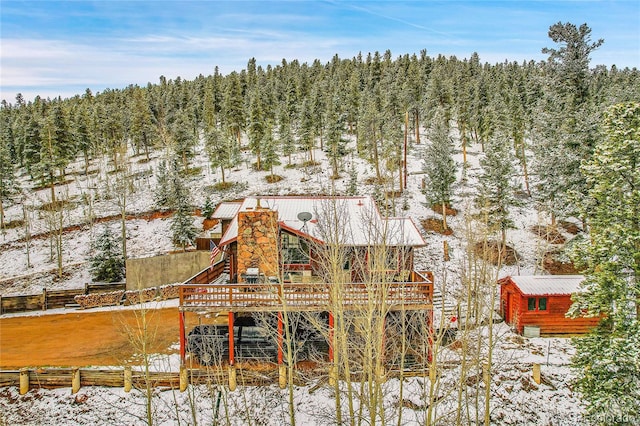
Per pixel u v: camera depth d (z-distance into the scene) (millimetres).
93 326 26078
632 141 15203
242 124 71812
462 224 41562
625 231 15219
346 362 13961
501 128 56250
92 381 19500
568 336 24938
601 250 15531
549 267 34406
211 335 20375
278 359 20359
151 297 31031
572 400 19062
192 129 79250
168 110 81000
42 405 18531
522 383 19984
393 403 18344
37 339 24203
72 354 22219
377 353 13242
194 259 33531
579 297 16531
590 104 39031
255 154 70188
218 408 16359
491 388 19625
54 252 41594
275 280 21672
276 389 19422
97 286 31469
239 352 20750
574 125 33594
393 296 19109
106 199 54844
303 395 19016
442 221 43156
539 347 23406
